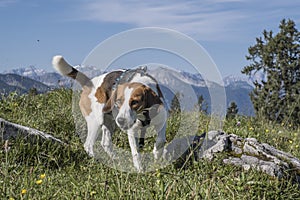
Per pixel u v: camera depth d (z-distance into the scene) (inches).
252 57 816.9
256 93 697.6
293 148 226.2
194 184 164.9
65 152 190.9
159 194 155.8
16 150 180.5
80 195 155.6
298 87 751.1
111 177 167.8
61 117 224.8
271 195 168.6
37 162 181.2
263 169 180.7
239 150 189.8
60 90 265.9
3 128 185.6
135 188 158.7
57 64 202.8
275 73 764.6
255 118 282.0
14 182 159.9
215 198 159.6
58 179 169.5
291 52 800.9
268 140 232.4
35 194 154.9
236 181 170.6
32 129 193.8
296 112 537.6
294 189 173.8
